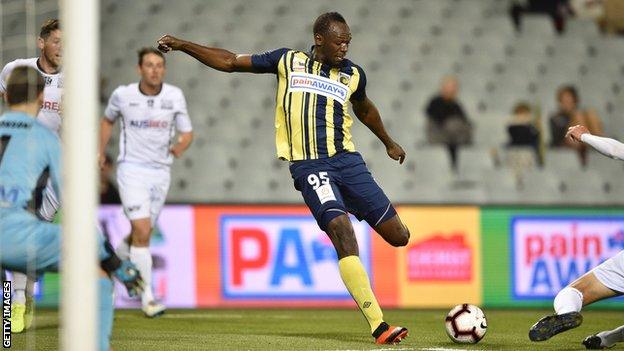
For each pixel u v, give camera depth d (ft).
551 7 218.79
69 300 49.78
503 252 141.49
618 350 75.82
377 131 86.17
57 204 92.89
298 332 93.15
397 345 78.13
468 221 141.69
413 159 184.03
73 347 49.60
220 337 87.15
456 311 79.71
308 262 138.92
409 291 139.95
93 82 50.31
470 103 202.39
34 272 63.52
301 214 139.44
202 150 188.03
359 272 77.00
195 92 199.41
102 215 134.00
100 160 110.93
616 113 206.69
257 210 138.72
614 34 217.36
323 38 78.69
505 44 213.66
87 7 50.03
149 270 110.01
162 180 110.52
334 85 79.77
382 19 216.13
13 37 180.34
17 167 63.21
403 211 140.77
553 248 142.10
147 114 108.58
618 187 185.98
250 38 211.00
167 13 212.64
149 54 107.65
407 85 204.13
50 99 92.43
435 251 141.08
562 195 183.21
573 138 75.41
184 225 137.49
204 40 209.46
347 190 80.53
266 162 188.03
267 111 197.47
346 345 78.28
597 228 142.92
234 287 137.59
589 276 72.69
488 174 182.50
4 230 61.72
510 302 141.08
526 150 183.42
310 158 79.36
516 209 142.10
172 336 88.38
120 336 88.38
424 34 213.87
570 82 208.95
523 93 205.67
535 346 78.54
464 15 217.97
